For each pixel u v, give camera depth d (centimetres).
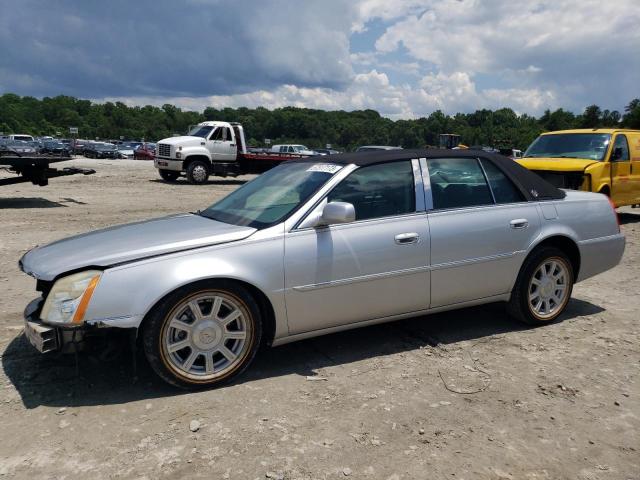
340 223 393
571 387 366
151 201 1432
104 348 347
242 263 357
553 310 492
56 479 264
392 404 340
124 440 296
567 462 283
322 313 389
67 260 348
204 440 297
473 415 328
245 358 366
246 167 2216
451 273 432
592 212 510
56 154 1370
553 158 1092
